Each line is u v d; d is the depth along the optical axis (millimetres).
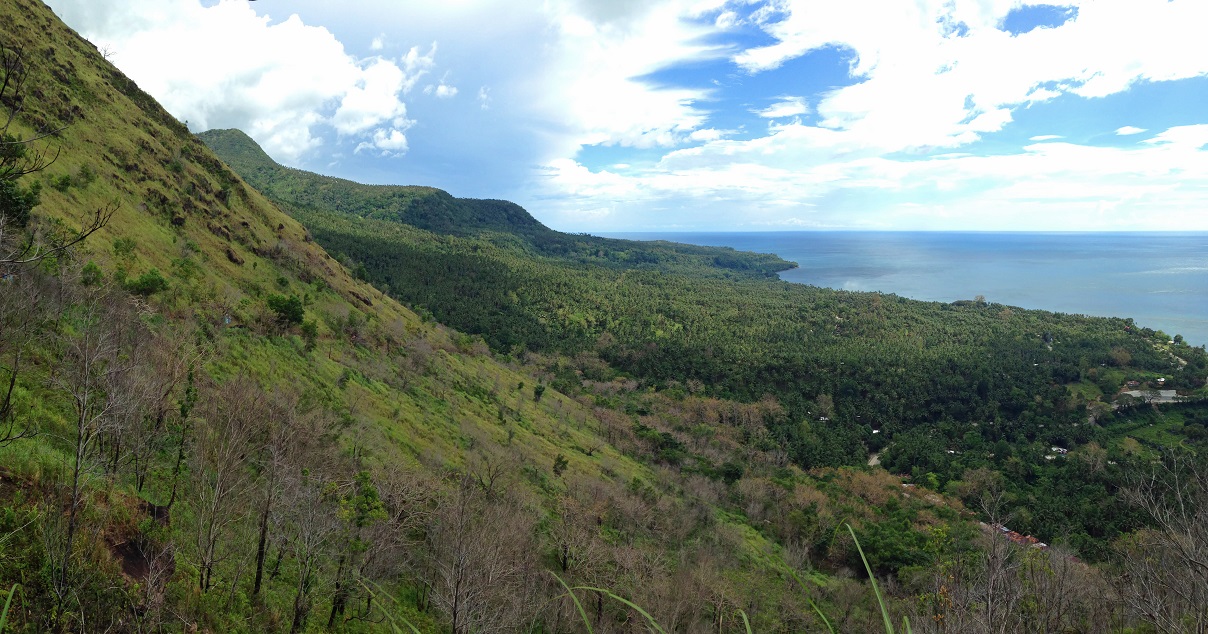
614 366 137250
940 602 17484
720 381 126375
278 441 24344
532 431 69562
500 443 57031
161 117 86938
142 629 14750
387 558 25609
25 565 13516
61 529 14914
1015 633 13344
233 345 41812
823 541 56875
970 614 13477
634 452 81062
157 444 22406
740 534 56750
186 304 45188
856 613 40344
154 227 58531
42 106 59688
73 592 13188
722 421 105000
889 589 43156
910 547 52625
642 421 95938
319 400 41594
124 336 24766
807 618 39406
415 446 44688
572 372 124562
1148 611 13188
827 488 74812
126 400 19234
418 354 74250
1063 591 20297
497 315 153125
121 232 51281
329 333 65000
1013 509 62531
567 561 35844
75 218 47156
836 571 54812
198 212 70250
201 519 19469
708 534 53000
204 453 22750
